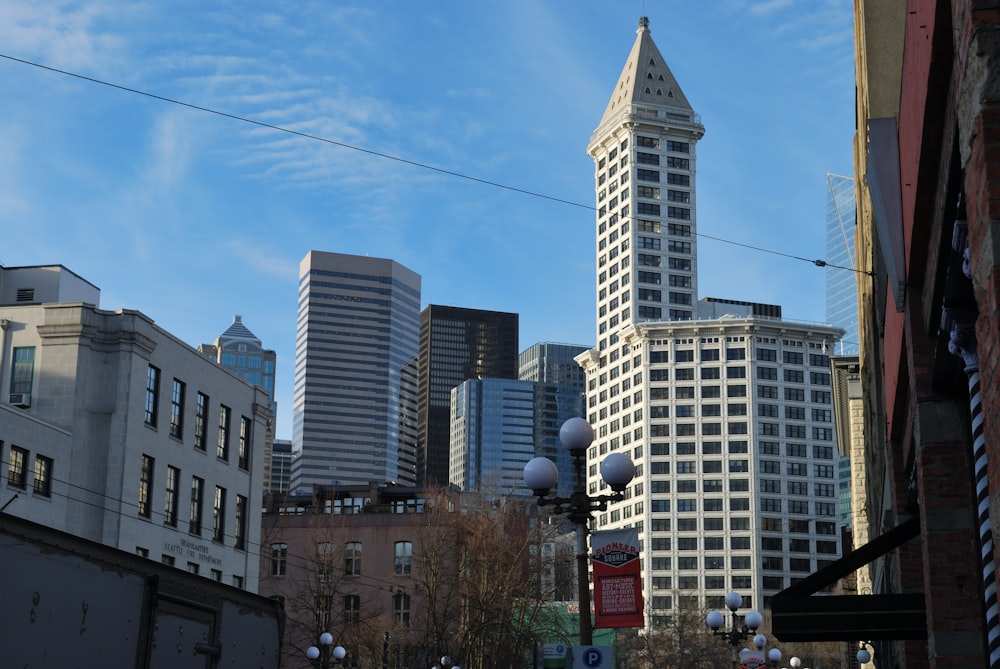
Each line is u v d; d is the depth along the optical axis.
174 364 44.84
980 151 5.39
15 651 8.88
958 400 10.36
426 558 62.62
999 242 5.25
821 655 96.50
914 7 7.93
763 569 174.88
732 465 179.38
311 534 76.44
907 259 10.12
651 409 184.00
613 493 16.59
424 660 57.81
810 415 183.00
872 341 21.20
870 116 15.61
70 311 41.47
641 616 16.06
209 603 12.37
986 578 7.71
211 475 47.41
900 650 17.73
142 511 42.03
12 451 36.75
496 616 57.19
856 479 57.19
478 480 78.12
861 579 60.03
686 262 198.62
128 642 10.64
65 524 39.34
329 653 37.50
